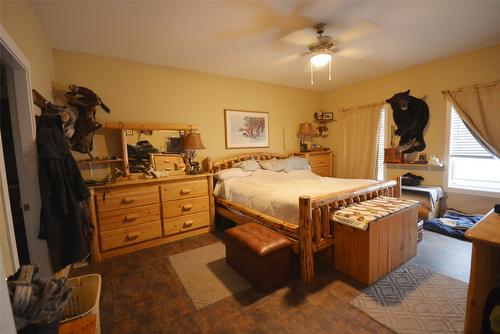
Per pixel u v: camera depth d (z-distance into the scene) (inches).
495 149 122.3
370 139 177.9
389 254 86.4
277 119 187.2
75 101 106.1
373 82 173.5
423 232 124.2
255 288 80.6
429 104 145.1
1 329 22.2
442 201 143.8
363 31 97.3
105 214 105.5
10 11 59.1
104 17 85.5
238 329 63.1
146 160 128.0
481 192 129.9
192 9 82.0
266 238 83.4
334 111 204.4
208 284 83.9
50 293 37.8
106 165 120.7
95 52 116.0
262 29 96.8
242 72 152.6
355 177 189.9
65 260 74.5
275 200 100.0
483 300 49.5
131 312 70.8
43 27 91.0
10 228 52.4
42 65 89.8
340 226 87.1
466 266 91.0
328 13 86.0
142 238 114.7
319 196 88.6
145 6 79.5
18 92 68.1
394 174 165.6
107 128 121.3
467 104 129.0
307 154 186.5
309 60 131.8
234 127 165.2
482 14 88.6
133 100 128.3
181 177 123.9
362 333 60.2
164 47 112.1
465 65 129.0
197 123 149.7
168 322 66.5
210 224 135.9
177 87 141.6
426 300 71.8
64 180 74.6
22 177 70.3
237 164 157.5
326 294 76.2
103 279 89.3
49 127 73.0
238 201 122.9
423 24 96.0
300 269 85.6
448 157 140.3
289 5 80.8
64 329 43.4
